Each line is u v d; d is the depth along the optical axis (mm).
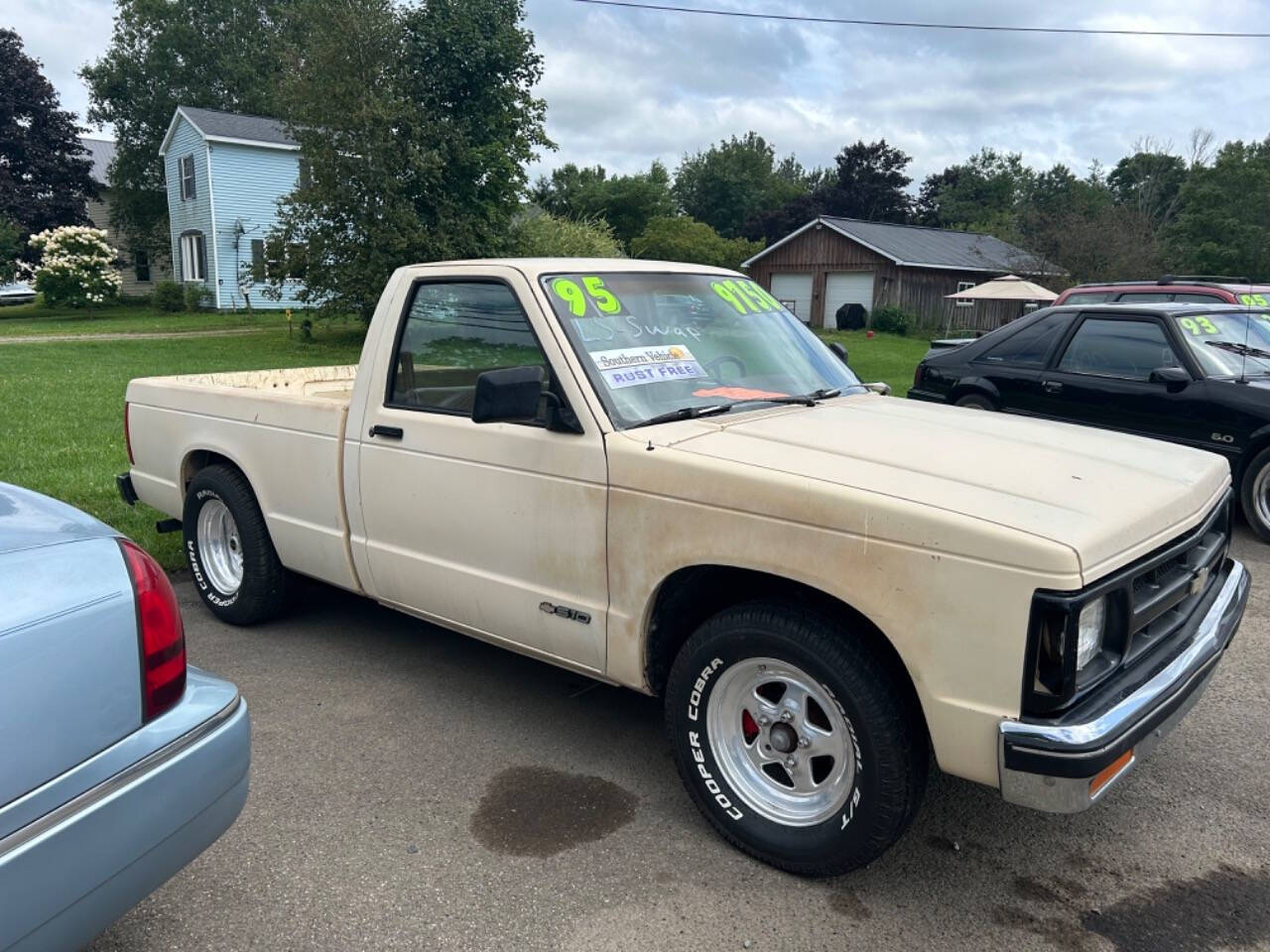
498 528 3541
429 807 3354
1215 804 3436
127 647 2146
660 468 3041
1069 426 3686
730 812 3064
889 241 36750
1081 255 29812
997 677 2436
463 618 3793
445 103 22547
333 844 3127
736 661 2973
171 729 2229
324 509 4301
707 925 2746
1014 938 2709
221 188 34281
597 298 3645
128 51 42969
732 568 3031
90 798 2021
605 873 2988
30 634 1964
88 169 42969
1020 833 3248
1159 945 2691
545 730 3949
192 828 2258
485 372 3408
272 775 3562
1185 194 37750
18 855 1874
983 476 2807
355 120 20844
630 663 3240
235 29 43875
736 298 4195
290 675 4469
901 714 2693
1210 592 3258
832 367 4262
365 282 21500
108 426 10523
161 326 28688
